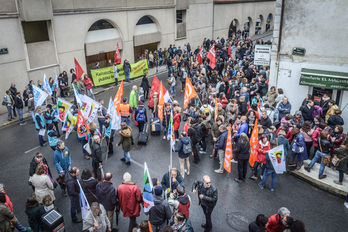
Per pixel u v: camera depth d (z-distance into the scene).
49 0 15.79
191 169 9.76
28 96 14.52
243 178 9.04
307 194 8.38
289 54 12.43
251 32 39.75
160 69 24.78
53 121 11.94
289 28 12.12
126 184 6.42
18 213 7.75
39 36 16.61
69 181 6.93
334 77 11.26
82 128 9.85
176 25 26.53
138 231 5.61
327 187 8.41
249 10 37.78
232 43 32.75
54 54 17.12
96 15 19.03
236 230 7.04
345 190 8.22
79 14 17.95
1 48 14.48
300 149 8.88
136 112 11.88
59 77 16.94
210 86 13.74
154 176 9.30
